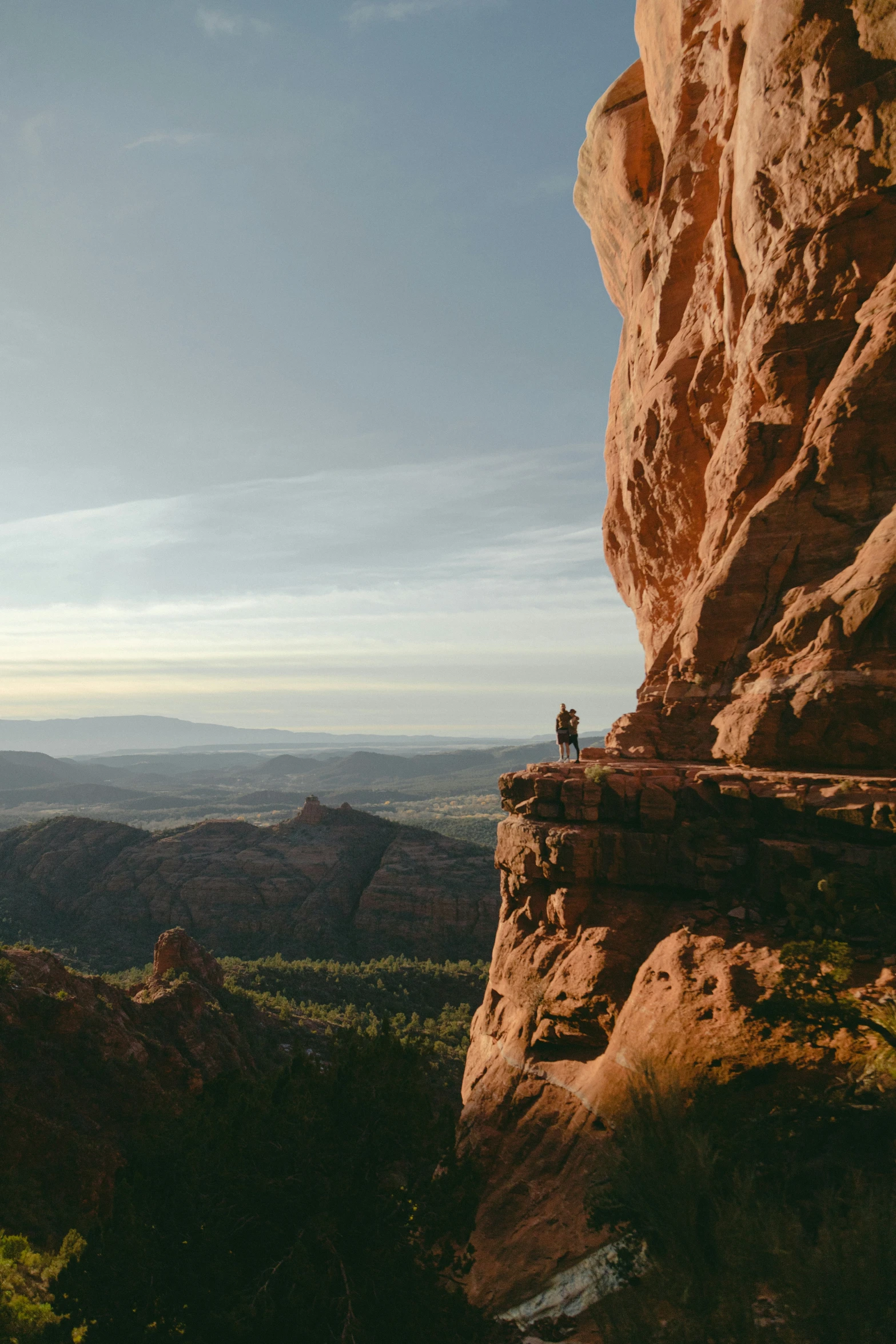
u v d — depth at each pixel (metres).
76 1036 44.12
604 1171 11.27
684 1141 8.52
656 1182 8.27
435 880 160.12
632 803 17.75
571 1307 9.51
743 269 25.44
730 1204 7.41
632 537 34.66
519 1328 9.64
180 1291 8.97
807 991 10.97
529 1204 12.83
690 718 20.52
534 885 19.36
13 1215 30.61
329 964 115.38
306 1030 73.19
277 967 107.44
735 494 22.34
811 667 17.58
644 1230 8.73
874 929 13.01
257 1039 64.50
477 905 149.12
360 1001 99.69
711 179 29.00
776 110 22.72
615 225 38.44
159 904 158.12
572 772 19.66
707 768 18.44
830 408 19.84
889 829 13.93
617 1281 9.02
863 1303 6.02
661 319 30.67
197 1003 58.69
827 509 19.36
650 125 35.00
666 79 31.91
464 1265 10.35
